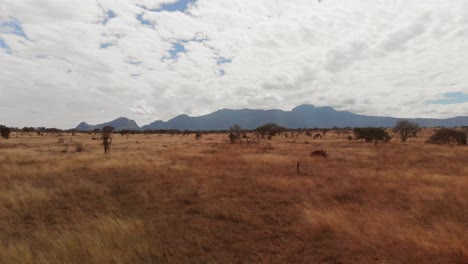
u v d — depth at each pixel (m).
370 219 8.12
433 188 12.71
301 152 33.16
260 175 16.64
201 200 10.80
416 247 6.25
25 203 9.64
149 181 14.54
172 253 5.98
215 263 5.58
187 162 22.44
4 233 7.19
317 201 10.39
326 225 7.52
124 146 44.12
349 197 11.25
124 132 93.25
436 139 54.88
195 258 5.83
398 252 6.05
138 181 14.59
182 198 10.83
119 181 14.30
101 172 17.12
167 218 8.54
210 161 22.84
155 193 11.71
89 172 17.16
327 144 51.00
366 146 45.19
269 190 12.72
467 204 9.94
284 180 14.43
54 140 60.25
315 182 14.32
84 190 11.91
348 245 6.52
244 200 10.86
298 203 10.41
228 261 5.71
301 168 19.81
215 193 11.94
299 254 6.09
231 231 7.48
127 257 5.46
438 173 17.47
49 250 5.89
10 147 38.09
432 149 37.75
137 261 5.48
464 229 7.28
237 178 15.58
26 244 6.07
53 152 30.73
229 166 20.27
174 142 58.19
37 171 16.25
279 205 10.17
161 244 6.45
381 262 5.64
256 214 8.97
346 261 5.73
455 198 10.85
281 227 7.83
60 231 7.11
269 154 29.12
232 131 81.12
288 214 9.02
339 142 58.28
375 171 18.28
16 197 10.36
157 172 17.12
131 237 6.64
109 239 6.34
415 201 10.43
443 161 24.28
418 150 36.12
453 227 7.30
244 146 43.16
